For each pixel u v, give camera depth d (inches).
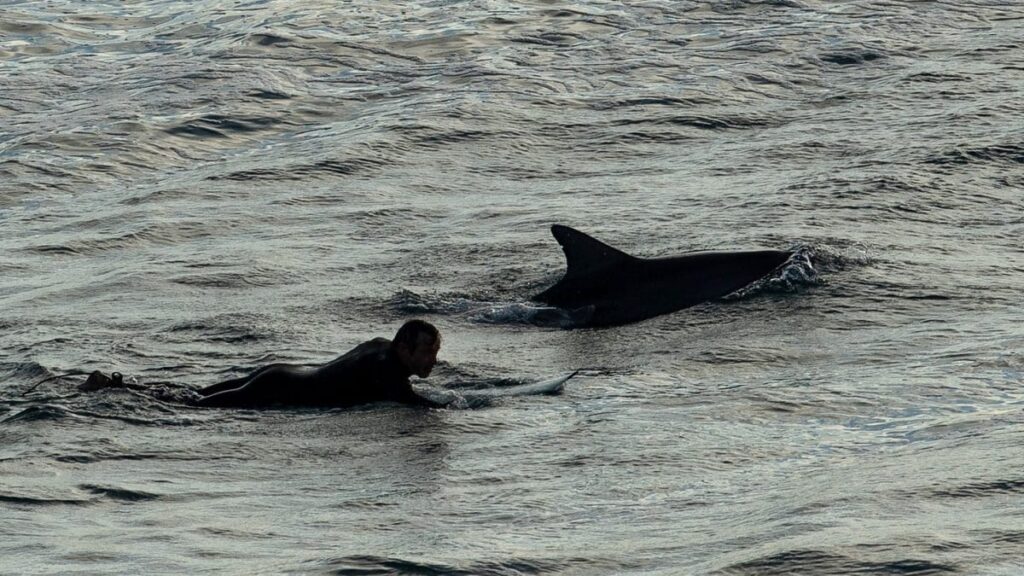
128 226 2866.6
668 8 4827.8
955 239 2439.7
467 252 2492.6
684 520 1087.6
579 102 3811.5
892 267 2225.6
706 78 3978.8
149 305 2245.3
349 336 2021.4
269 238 2721.5
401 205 2940.5
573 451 1366.9
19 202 3186.5
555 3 4936.0
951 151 3048.7
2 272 2591.0
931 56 4116.6
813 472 1230.3
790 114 3619.6
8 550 1044.5
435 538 1050.1
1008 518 968.9
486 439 1437.0
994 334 1844.2
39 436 1459.2
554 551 988.6
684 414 1502.2
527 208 2856.8
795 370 1716.3
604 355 1856.5
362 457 1387.8
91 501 1220.5
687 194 2878.9
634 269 2121.1
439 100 3855.8
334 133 3629.4
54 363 1879.9
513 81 4018.2
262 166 3309.5
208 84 4074.8
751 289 2105.1
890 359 1739.7
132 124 3730.3
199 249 2652.6
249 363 1881.2
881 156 3061.0
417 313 2126.0
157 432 1489.9
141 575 973.8
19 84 4160.9
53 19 4931.1
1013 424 1359.5
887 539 922.1
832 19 4589.1
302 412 1572.3
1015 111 3447.3
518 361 1838.1
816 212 2628.0
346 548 1027.3
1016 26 4453.7
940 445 1290.6
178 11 5034.5
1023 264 2278.5
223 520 1146.7
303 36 4586.6
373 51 4411.9
